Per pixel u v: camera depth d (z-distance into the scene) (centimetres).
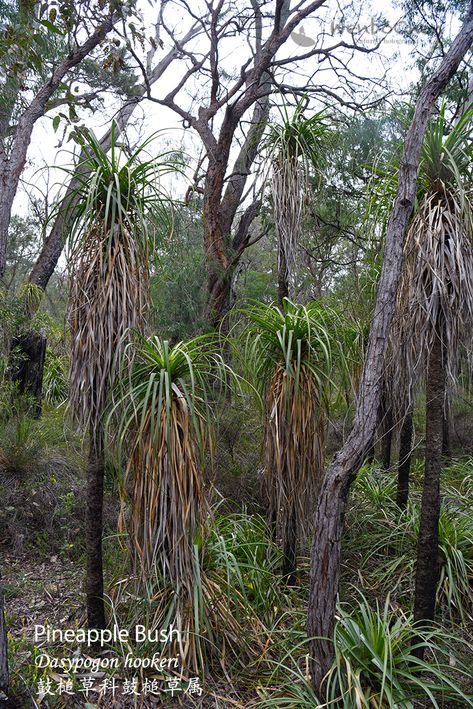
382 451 635
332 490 267
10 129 460
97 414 298
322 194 614
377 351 266
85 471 523
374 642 292
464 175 324
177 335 633
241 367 418
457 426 785
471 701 288
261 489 465
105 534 459
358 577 428
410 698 278
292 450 370
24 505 481
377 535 468
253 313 396
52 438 578
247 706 289
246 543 397
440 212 311
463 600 396
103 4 337
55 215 321
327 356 347
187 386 307
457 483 623
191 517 296
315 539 273
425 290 312
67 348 329
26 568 430
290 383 369
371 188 387
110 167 307
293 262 459
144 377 306
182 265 643
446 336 320
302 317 373
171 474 287
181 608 307
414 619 332
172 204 321
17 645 318
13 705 272
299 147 469
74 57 338
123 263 294
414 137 280
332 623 273
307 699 279
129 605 349
